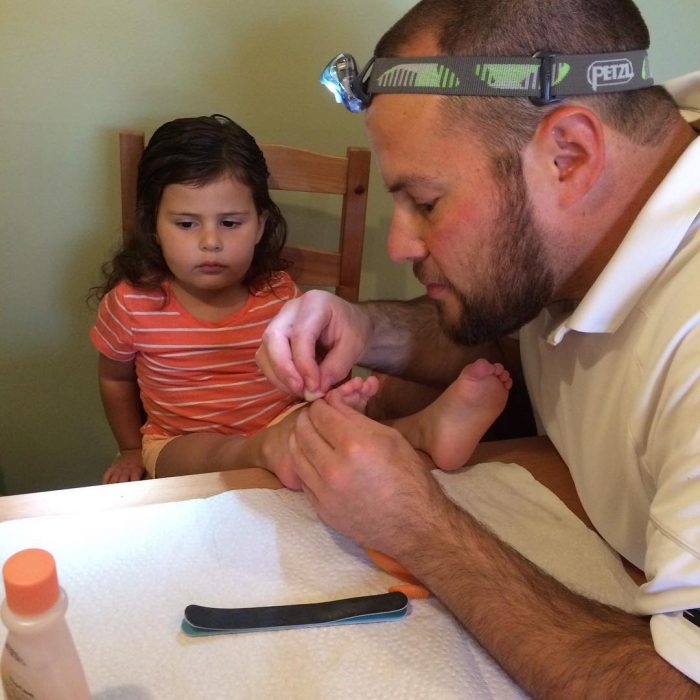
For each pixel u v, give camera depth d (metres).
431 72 0.60
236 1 1.03
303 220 1.24
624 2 0.64
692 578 0.49
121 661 0.53
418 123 0.62
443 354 1.04
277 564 0.63
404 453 0.67
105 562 0.62
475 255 0.66
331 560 0.64
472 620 0.57
